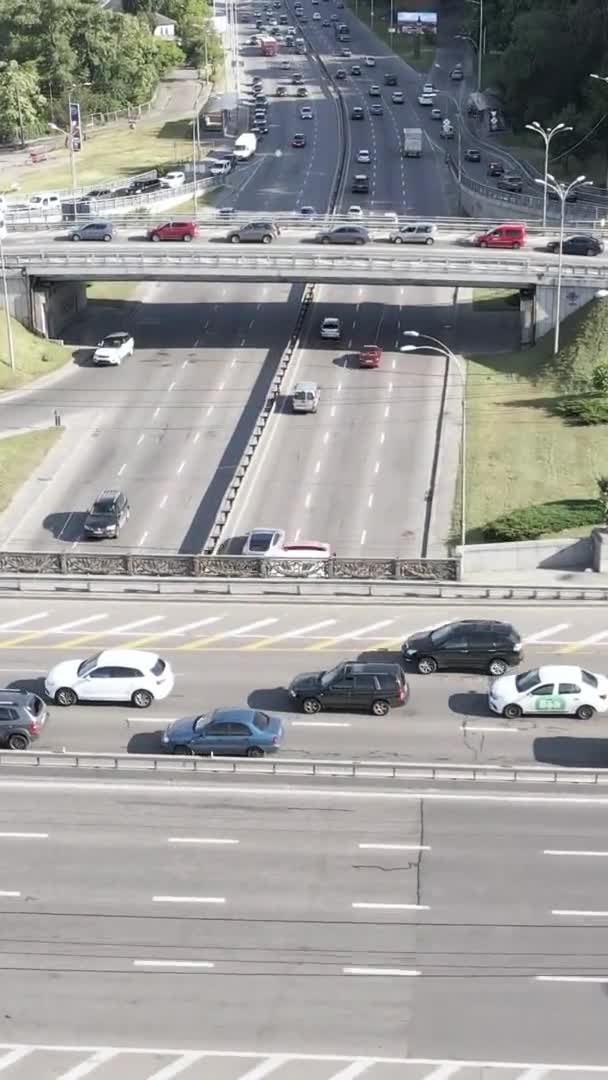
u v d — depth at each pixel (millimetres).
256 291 151125
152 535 99188
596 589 80562
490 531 95562
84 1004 47000
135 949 49812
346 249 137375
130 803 58719
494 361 129625
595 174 194125
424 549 95438
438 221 151750
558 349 126500
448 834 56344
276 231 142250
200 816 57719
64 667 69625
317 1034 45438
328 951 49562
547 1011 46438
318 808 58219
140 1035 45500
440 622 77438
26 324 135375
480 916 51250
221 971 48594
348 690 66812
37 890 53094
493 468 107500
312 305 145500
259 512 101688
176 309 146375
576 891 52656
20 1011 46688
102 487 107125
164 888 53125
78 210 164125
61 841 56094
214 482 107750
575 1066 43938
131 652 69750
